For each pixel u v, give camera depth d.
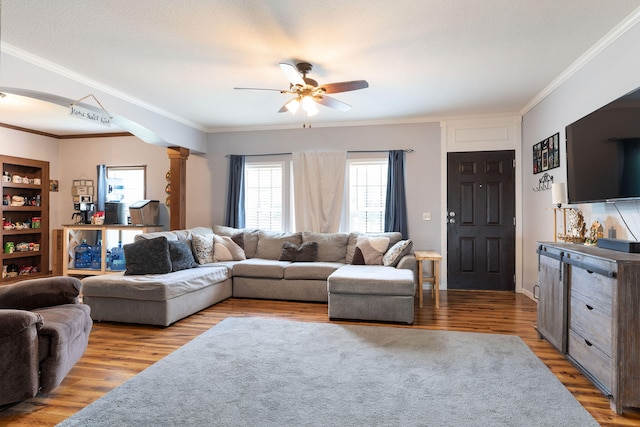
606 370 2.17
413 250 5.53
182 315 3.83
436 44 3.10
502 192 5.26
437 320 3.86
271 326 3.62
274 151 6.04
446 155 5.44
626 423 1.97
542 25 2.78
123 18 2.69
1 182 6.01
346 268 4.49
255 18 2.69
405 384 2.38
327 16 2.65
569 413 2.04
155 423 1.94
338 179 5.71
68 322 2.38
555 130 4.00
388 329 3.54
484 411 2.06
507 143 5.23
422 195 5.52
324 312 4.18
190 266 4.48
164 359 2.79
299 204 5.83
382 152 5.65
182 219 5.77
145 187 6.59
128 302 3.67
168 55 3.33
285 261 5.11
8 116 5.54
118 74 3.80
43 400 2.21
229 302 4.66
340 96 4.50
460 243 5.41
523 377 2.48
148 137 5.19
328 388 2.33
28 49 3.21
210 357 2.83
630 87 2.71
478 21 2.72
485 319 3.89
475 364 2.70
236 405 2.12
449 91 4.31
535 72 3.72
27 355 2.05
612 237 2.93
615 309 2.06
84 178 6.84
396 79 3.93
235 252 5.32
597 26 2.79
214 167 6.28
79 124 6.08
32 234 6.75
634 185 2.43
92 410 2.07
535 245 4.66
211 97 4.57
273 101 4.73
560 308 2.79
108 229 5.81
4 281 6.04
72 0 2.45
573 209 3.45
